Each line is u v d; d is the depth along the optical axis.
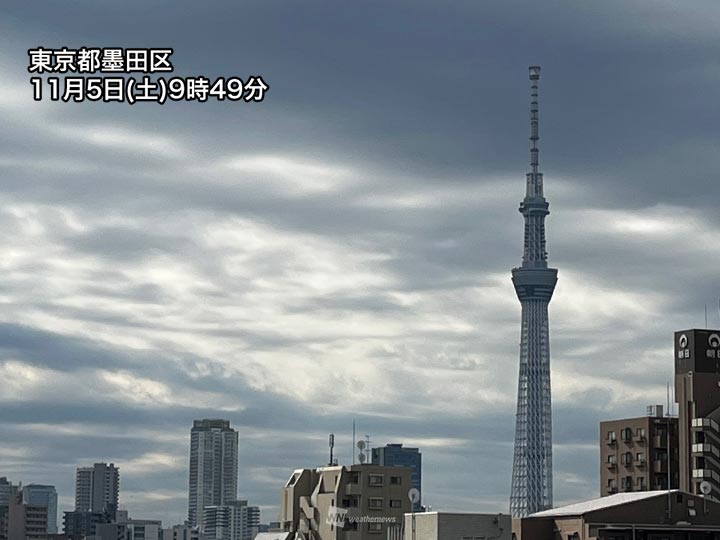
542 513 177.62
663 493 170.75
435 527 166.75
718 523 170.12
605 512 166.88
